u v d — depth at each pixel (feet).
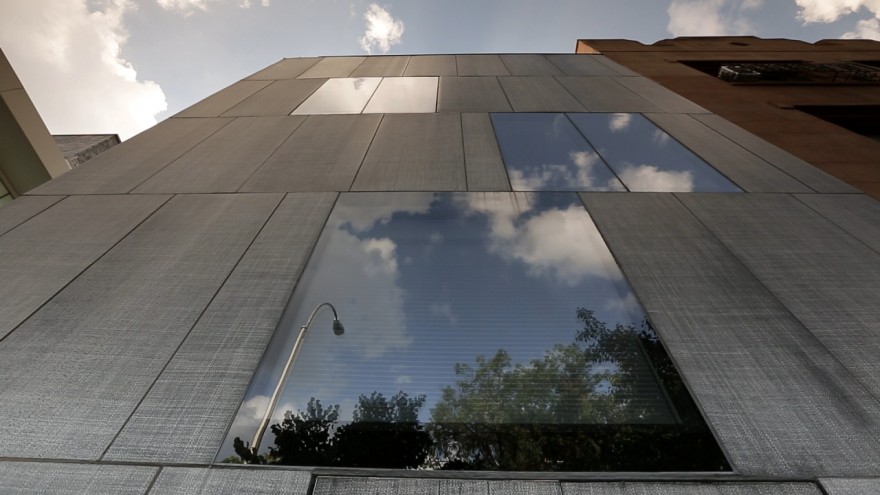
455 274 13.96
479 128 23.68
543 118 24.94
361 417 10.07
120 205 17.21
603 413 10.02
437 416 10.13
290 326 12.02
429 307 12.83
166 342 11.39
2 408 9.74
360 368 11.18
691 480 8.36
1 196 35.58
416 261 14.47
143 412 9.71
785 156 20.45
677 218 16.08
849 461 8.52
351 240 15.24
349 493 8.36
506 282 13.62
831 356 10.66
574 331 12.02
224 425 9.55
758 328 11.52
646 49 49.08
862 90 34.91
